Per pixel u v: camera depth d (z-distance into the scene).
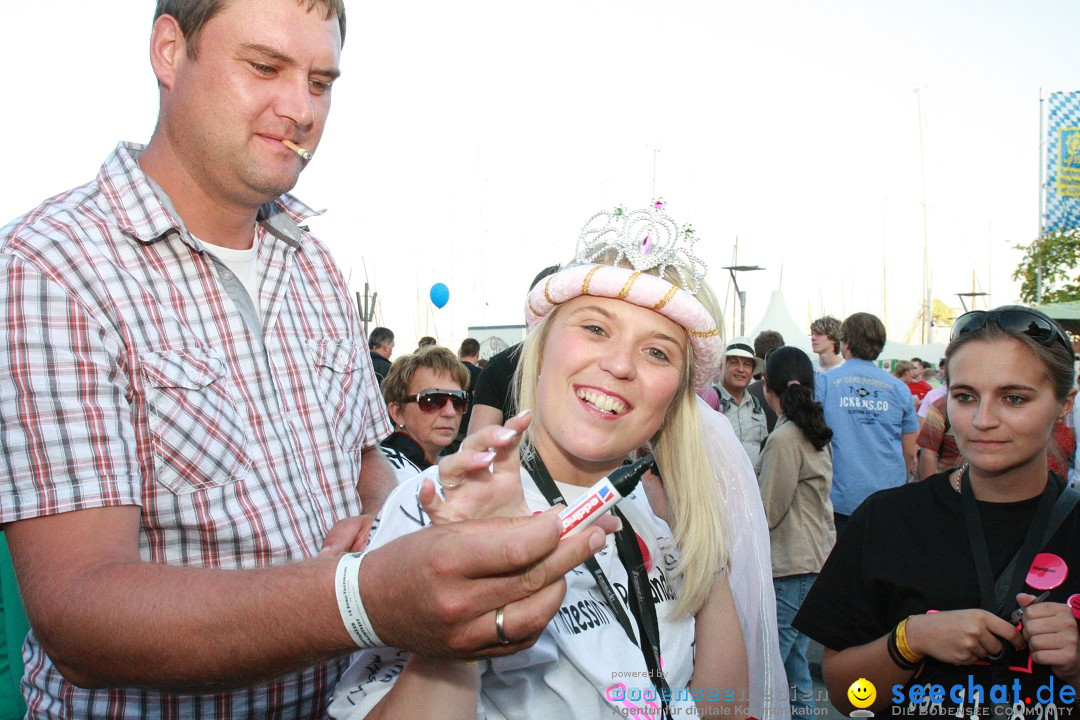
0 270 1.25
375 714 1.17
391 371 3.81
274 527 1.51
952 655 1.68
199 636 1.03
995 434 1.78
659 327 1.53
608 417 1.50
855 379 5.04
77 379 1.26
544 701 1.36
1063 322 10.84
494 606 0.90
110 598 1.07
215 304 1.54
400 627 0.95
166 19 1.46
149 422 1.39
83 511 1.20
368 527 1.54
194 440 1.42
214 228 1.57
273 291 1.70
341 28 1.60
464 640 0.92
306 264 1.89
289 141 1.49
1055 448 3.76
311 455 1.67
